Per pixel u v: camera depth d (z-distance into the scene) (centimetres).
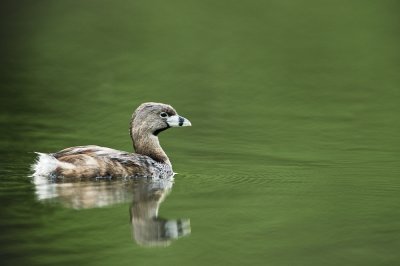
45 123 2173
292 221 1319
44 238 1212
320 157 1839
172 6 4119
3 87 2652
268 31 3656
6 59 3131
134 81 2798
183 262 1130
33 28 3662
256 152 1892
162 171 1623
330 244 1205
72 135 2042
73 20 3831
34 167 1612
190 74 2930
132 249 1178
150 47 3369
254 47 3375
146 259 1138
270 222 1311
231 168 1720
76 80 2792
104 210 1356
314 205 1416
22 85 2692
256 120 2289
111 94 2586
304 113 2386
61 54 3228
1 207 1350
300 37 3547
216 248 1188
